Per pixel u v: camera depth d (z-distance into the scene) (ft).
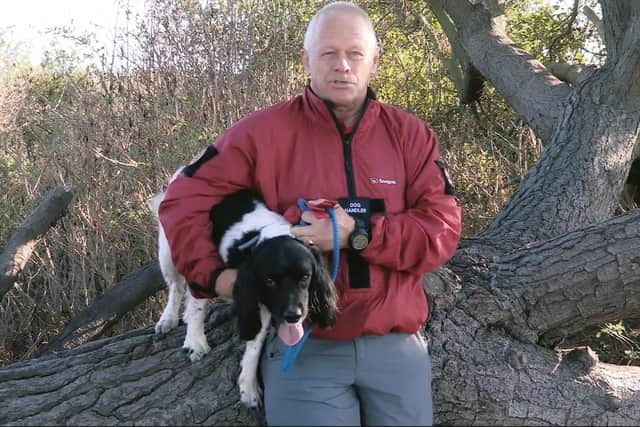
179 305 12.31
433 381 11.58
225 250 9.95
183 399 11.06
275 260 9.09
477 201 22.15
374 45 10.54
